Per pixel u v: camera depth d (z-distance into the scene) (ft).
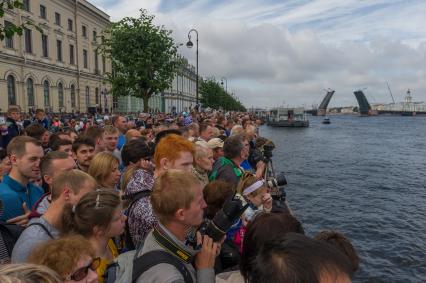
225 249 9.48
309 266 3.27
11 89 110.73
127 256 7.18
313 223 45.42
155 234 6.97
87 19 153.38
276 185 15.67
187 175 7.26
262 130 257.96
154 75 67.56
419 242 38.34
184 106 294.05
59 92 135.85
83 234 7.75
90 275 5.94
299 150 132.77
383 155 119.96
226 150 16.63
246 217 10.60
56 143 16.78
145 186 10.21
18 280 3.69
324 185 69.15
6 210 10.98
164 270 6.20
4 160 14.52
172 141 11.20
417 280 30.35
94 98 158.81
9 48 108.06
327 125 384.27
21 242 7.97
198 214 7.11
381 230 42.34
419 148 145.59
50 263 5.69
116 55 65.51
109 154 12.34
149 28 64.54
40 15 122.52
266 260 3.52
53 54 130.62
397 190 64.95
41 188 13.15
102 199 7.99
